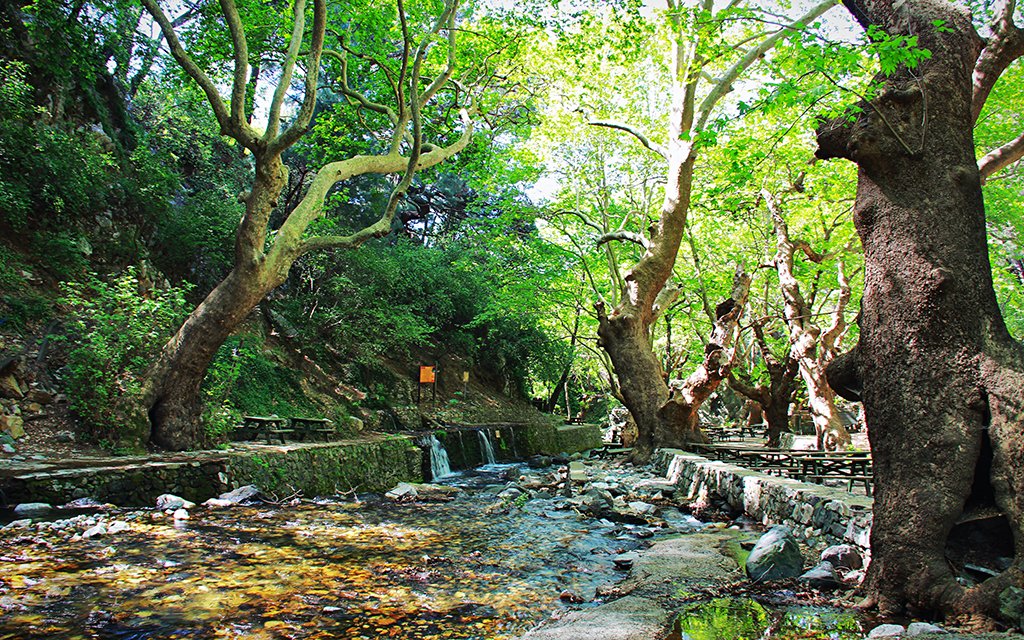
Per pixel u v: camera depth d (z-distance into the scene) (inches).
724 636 158.2
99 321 376.5
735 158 346.6
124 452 362.6
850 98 255.3
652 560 242.4
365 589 209.8
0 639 157.0
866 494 308.7
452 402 820.0
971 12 214.5
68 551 235.8
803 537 267.4
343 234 749.9
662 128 741.3
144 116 703.7
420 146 447.8
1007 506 160.7
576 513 365.7
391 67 555.2
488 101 663.1
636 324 602.2
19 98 447.2
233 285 390.3
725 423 1336.1
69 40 494.9
